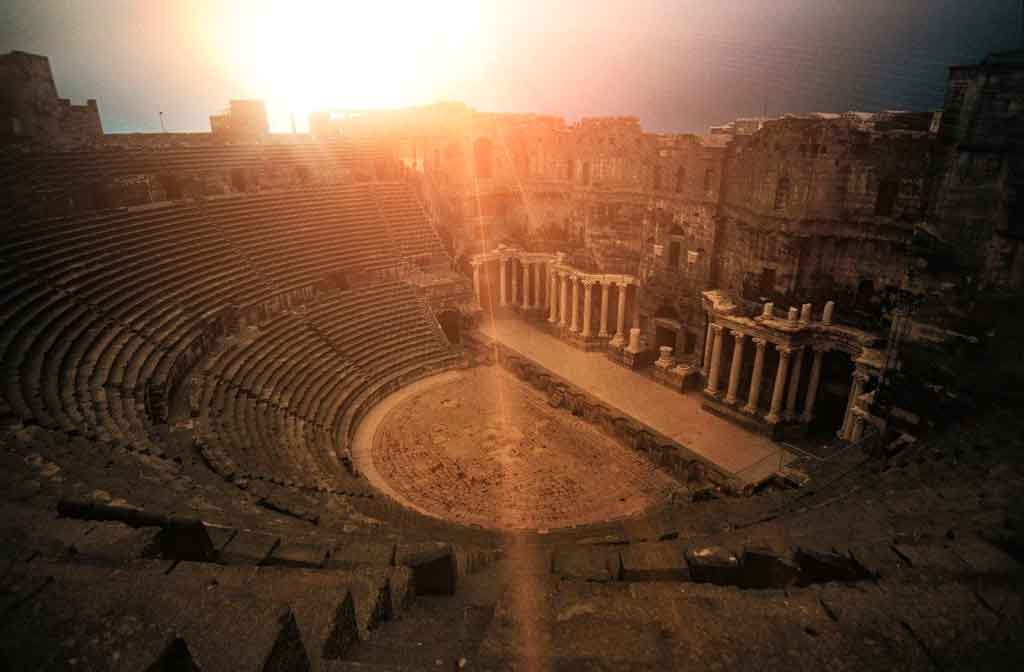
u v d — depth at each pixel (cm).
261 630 418
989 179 1455
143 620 387
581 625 573
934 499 1108
